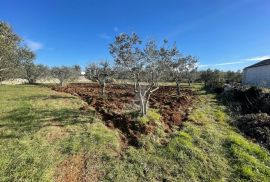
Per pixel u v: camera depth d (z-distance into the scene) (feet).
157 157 26.58
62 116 38.58
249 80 113.80
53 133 30.66
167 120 40.68
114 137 30.60
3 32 54.75
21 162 22.58
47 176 20.93
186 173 23.85
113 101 57.06
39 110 42.29
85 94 71.82
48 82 150.82
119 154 26.81
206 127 38.14
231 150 29.17
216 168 25.08
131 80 46.06
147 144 29.45
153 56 37.27
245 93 60.49
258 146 31.81
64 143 27.71
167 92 88.17
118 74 42.09
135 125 34.91
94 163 24.31
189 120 42.09
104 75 69.46
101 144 28.22
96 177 22.09
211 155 27.81
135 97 62.49
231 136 33.78
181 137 32.24
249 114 45.09
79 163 24.06
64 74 115.65
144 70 37.99
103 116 41.09
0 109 42.39
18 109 42.63
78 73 127.24
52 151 25.54
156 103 57.36
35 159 23.34
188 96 75.20
